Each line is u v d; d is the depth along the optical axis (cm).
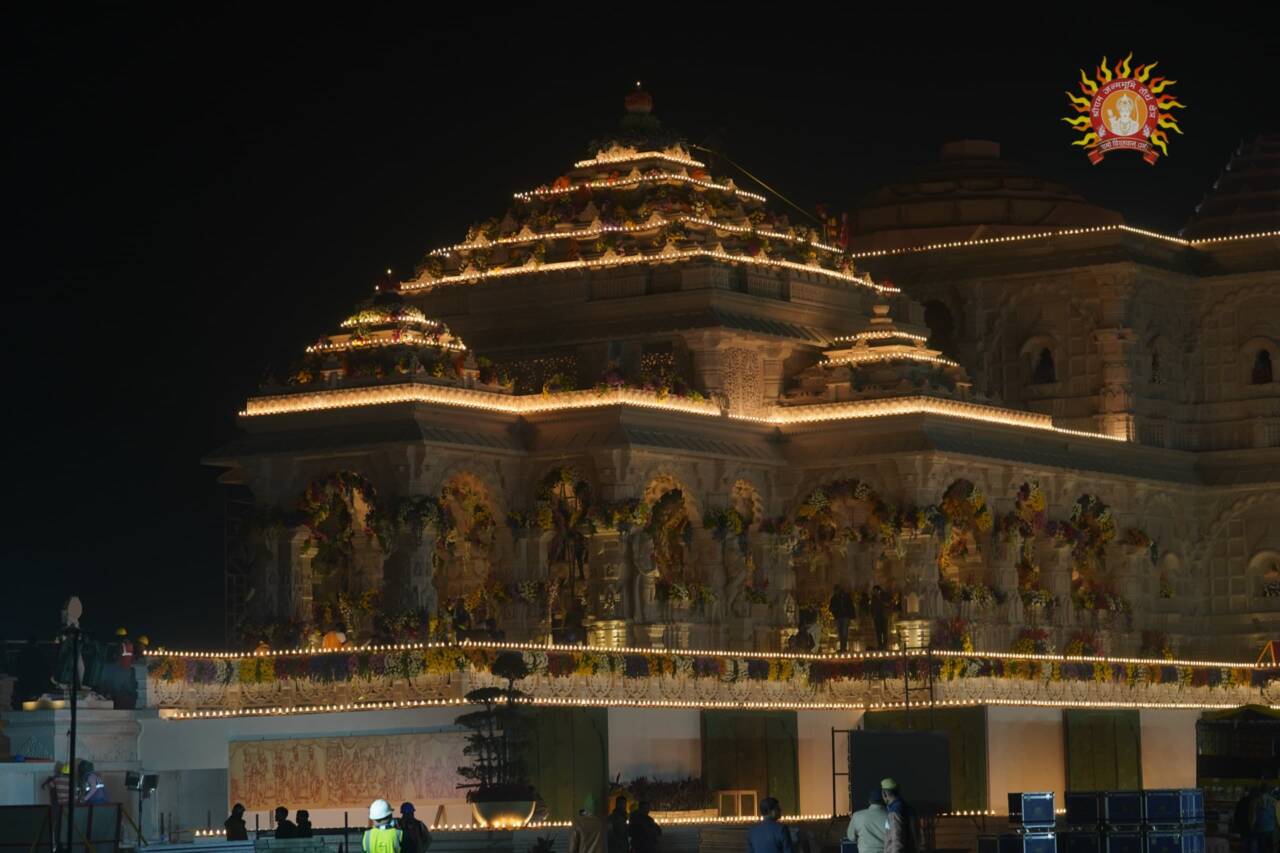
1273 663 9494
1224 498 9781
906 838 5016
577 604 8062
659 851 6938
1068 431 8969
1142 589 9412
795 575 8550
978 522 8469
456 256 8762
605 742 7275
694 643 8050
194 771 7312
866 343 8488
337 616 7844
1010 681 8269
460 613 7844
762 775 7831
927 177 10350
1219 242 9900
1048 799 6044
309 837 6141
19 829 5538
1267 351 9819
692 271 8294
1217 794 7800
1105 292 9569
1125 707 8669
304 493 7912
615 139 8812
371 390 7819
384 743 7181
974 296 9819
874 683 8050
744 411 8375
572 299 8444
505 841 6719
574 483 7975
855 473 8325
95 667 7200
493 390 8094
